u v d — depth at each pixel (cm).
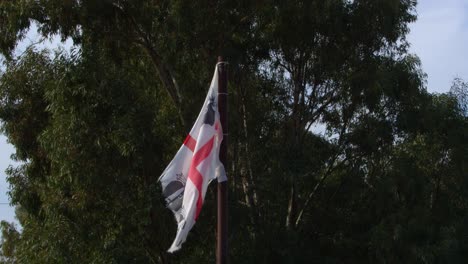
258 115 2000
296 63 2055
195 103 1766
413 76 2025
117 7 1723
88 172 1489
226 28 1764
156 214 1526
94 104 1489
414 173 2128
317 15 1820
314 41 1975
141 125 1512
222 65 1101
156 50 1798
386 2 1938
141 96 1602
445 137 2386
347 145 2086
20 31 1722
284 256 1850
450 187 2466
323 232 2223
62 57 1543
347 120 2105
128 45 1839
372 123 2023
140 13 1736
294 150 1916
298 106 2056
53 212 1538
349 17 1944
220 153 1081
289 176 1853
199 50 1778
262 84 2067
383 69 1942
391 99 2030
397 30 2045
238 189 1956
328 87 2081
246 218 1817
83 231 1533
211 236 1677
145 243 1594
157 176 1562
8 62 1747
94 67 1504
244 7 1778
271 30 1877
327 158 2122
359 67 1992
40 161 1711
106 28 1733
